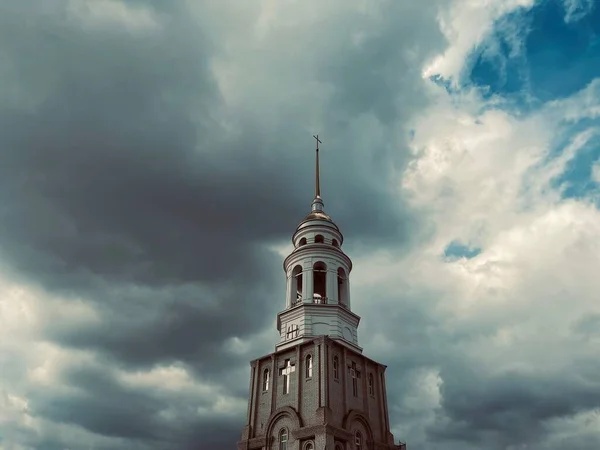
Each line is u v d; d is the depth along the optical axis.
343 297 59.09
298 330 54.69
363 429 50.69
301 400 49.31
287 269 61.19
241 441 51.00
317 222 62.97
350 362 53.91
